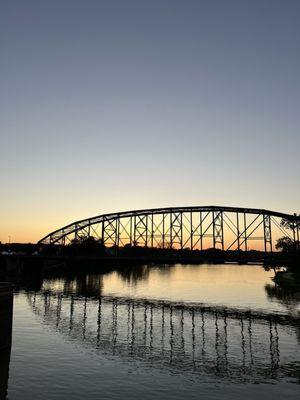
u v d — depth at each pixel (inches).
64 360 1643.7
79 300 3705.7
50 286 4963.1
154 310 3129.9
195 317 2802.7
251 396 1251.8
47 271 7603.4
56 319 2669.8
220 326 2458.2
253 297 3892.7
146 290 4653.1
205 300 3713.1
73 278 6378.0
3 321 1844.2
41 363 1590.8
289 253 5216.5
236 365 1596.9
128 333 2251.5
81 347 1882.4
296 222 5359.3
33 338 2055.9
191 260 4970.5
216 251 5152.6
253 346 1919.3
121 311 3075.8
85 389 1294.3
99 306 3331.7
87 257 5644.7
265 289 4665.4
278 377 1444.4
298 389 1318.9
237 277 7037.4
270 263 4874.5
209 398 1230.3
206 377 1440.7
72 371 1488.7
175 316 2842.0
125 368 1545.3
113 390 1290.6
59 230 6432.1
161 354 1770.4
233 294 4170.8
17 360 1626.5
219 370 1528.1
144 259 5226.4
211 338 2113.7
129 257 5324.8
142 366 1576.0
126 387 1321.4
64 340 2028.8
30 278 6053.2
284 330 2319.1
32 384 1332.4
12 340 1990.7
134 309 3181.6
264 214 5201.8
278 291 4429.1
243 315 2874.0
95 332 2263.8
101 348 1871.3
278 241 6786.4
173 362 1637.6
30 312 2933.1
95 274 7440.9
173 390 1298.0
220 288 4869.6
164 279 6530.5
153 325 2498.8
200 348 1887.3
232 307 3260.3
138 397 1229.1
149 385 1344.7
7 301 1886.1
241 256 5078.7
